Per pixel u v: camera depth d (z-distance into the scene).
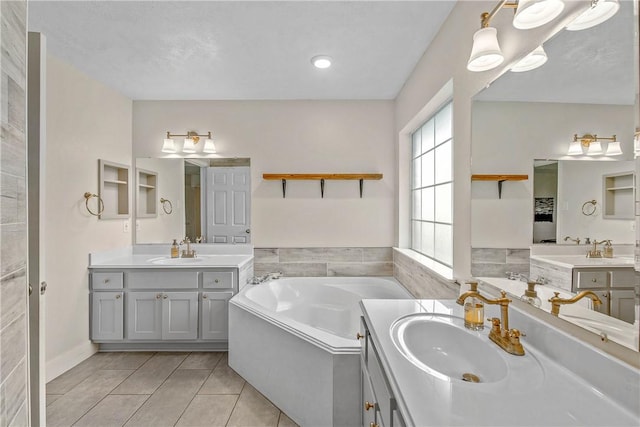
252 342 2.24
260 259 3.29
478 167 1.51
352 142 3.28
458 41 1.75
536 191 1.09
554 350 0.98
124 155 3.13
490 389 0.81
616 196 0.80
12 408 0.82
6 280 0.79
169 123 3.27
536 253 1.13
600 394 0.80
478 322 1.22
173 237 3.28
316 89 3.00
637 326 0.74
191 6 1.81
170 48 2.27
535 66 1.12
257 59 2.42
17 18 0.84
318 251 3.29
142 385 2.25
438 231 2.49
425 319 1.33
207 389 2.20
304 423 1.80
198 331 2.73
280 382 1.98
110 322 2.72
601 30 0.87
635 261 0.75
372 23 1.97
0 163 0.75
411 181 3.13
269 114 3.28
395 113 3.24
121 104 3.10
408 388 0.81
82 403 2.04
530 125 1.15
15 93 0.83
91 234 2.73
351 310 2.89
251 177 3.29
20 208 0.87
